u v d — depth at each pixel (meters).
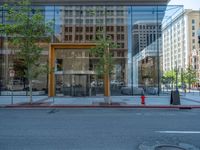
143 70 33.34
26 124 12.03
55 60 32.56
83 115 15.54
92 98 28.86
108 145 8.05
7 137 9.16
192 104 22.22
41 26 22.61
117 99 27.38
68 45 32.59
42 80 32.72
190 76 73.38
